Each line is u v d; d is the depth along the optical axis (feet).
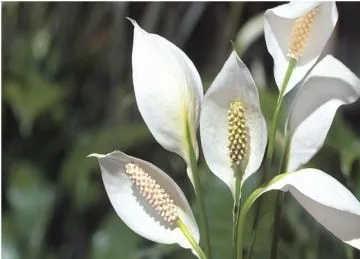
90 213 9.04
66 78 9.67
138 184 5.17
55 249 9.04
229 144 5.16
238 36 7.36
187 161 5.20
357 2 9.39
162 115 5.16
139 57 5.18
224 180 5.19
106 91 9.67
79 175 8.28
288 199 6.88
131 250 7.25
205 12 9.32
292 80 5.23
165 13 8.74
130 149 8.36
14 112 9.25
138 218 5.20
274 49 5.26
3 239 8.39
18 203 8.71
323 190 4.97
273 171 6.55
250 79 5.13
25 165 9.04
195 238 5.21
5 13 9.37
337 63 5.26
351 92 5.19
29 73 9.05
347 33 9.53
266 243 6.30
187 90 5.17
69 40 9.72
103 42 9.83
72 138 9.47
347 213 5.05
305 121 5.21
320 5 5.22
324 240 6.84
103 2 9.46
